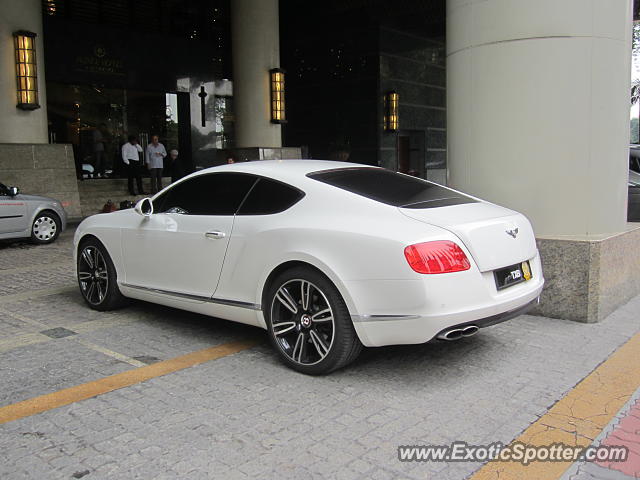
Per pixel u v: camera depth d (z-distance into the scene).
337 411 3.79
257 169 4.95
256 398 3.99
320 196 4.45
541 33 5.90
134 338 5.32
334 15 23.02
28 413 3.77
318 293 4.29
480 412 3.78
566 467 3.15
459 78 6.50
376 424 3.61
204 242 5.02
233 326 5.67
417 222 4.03
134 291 5.79
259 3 18.92
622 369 4.49
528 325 5.60
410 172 21.44
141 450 3.30
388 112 22.41
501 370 4.48
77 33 18.28
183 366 4.60
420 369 4.51
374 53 22.12
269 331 4.59
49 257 9.81
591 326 5.55
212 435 3.47
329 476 3.04
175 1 20.89
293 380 4.31
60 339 5.29
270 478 3.01
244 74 19.22
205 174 5.24
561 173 6.00
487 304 4.03
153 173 18.33
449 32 6.69
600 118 6.00
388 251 3.91
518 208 6.16
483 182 6.34
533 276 4.65
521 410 3.81
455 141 6.66
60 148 14.83
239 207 4.90
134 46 19.62
